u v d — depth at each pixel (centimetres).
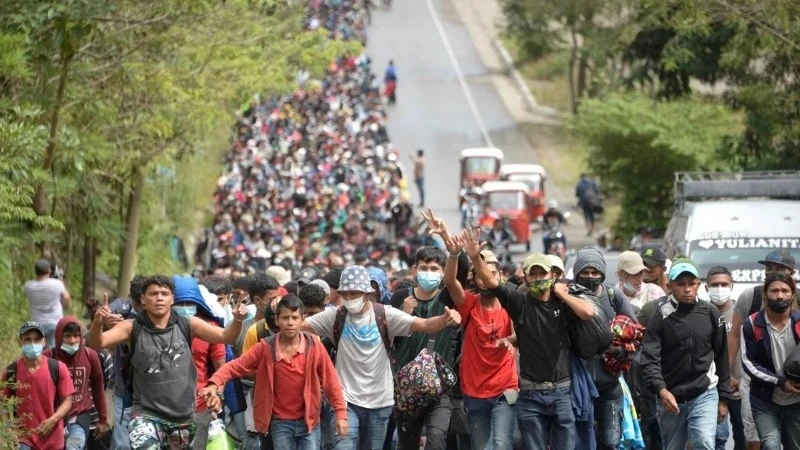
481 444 3322
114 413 3750
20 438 3616
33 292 4762
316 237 11625
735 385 3556
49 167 5619
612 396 3428
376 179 14750
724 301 3781
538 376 3197
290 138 16112
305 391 3144
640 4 7375
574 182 16875
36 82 5528
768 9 6538
